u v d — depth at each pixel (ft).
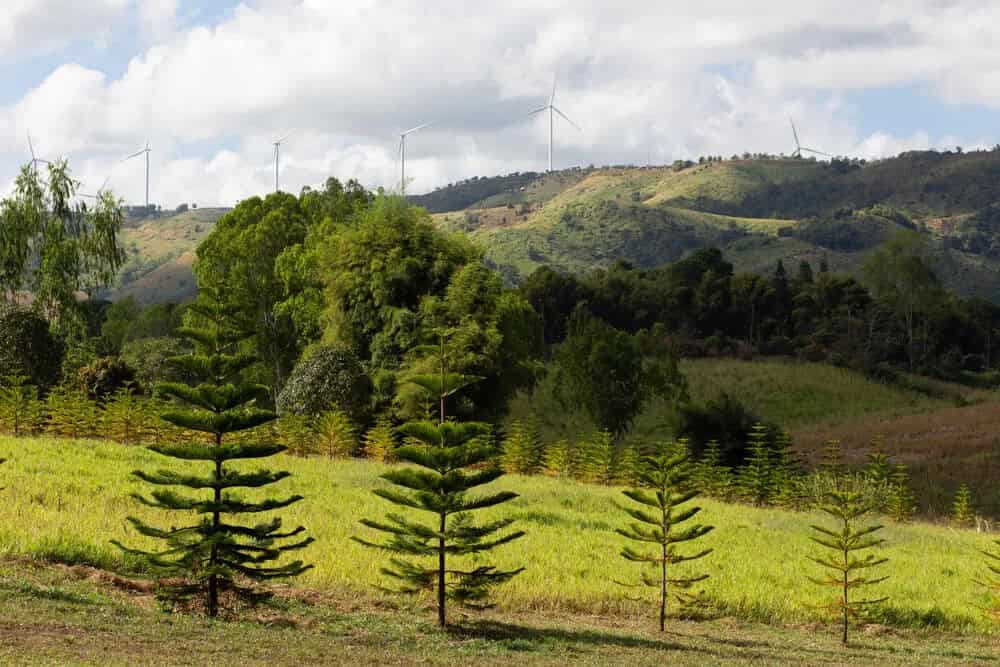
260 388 61.36
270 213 233.35
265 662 45.47
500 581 62.39
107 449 120.67
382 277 177.88
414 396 164.04
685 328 426.10
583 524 106.63
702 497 158.81
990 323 460.55
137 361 195.42
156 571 59.06
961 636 75.72
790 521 128.57
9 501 80.64
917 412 304.30
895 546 117.39
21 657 40.11
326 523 88.38
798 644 67.00
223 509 58.59
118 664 40.65
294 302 209.77
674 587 80.07
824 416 302.04
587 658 54.85
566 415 268.00
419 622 60.85
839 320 426.10
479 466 162.71
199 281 232.73
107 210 201.36
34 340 172.04
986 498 183.21
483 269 180.96
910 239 444.55
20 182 196.75
